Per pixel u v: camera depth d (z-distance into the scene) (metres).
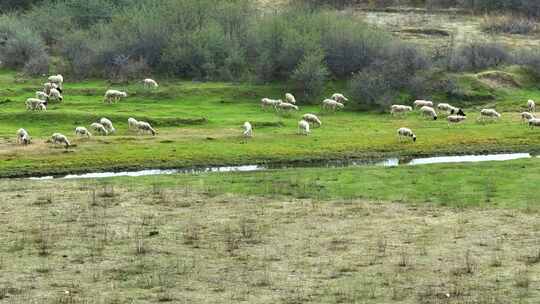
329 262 79.06
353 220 94.88
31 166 126.81
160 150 137.38
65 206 101.19
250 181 116.25
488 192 108.44
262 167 131.75
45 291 70.56
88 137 144.62
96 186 112.62
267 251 82.81
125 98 182.25
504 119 168.12
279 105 173.50
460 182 114.56
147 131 149.62
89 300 68.12
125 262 79.12
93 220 94.69
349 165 133.75
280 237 87.88
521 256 80.62
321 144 144.00
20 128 149.12
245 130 148.50
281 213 98.00
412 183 114.38
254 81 193.62
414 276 74.56
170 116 163.12
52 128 154.38
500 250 82.75
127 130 153.12
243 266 77.88
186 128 156.50
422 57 199.75
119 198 105.38
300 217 96.12
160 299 68.19
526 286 71.44
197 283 72.69
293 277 74.50
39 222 93.69
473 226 91.88
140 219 95.19
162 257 80.75
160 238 87.44
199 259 80.12
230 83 194.38
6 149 135.38
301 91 189.12
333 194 108.06
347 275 75.12
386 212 98.44
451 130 155.88
